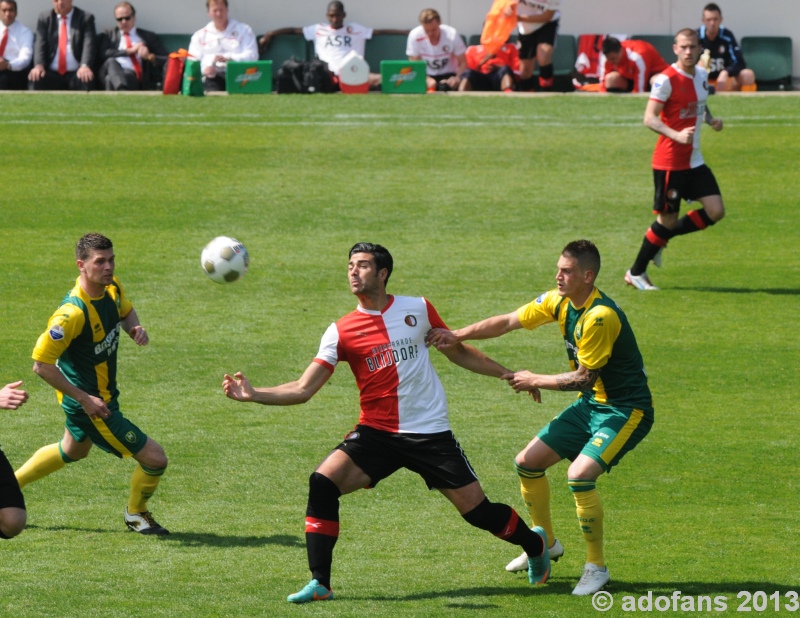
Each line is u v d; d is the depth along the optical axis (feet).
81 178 188.44
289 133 213.05
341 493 68.13
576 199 179.11
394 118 221.87
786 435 99.04
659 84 134.82
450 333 69.46
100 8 263.29
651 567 73.36
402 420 67.97
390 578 71.82
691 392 109.91
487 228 165.99
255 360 118.62
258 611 65.46
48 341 74.79
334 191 182.70
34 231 163.02
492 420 103.91
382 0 265.34
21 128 215.72
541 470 72.38
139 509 80.64
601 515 68.85
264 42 257.34
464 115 223.71
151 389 111.14
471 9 265.75
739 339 124.88
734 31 261.85
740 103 233.55
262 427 102.22
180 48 259.19
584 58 256.32
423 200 178.60
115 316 78.48
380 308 69.21
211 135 212.02
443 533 80.59
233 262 94.27
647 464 93.25
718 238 163.94
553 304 70.79
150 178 188.65
